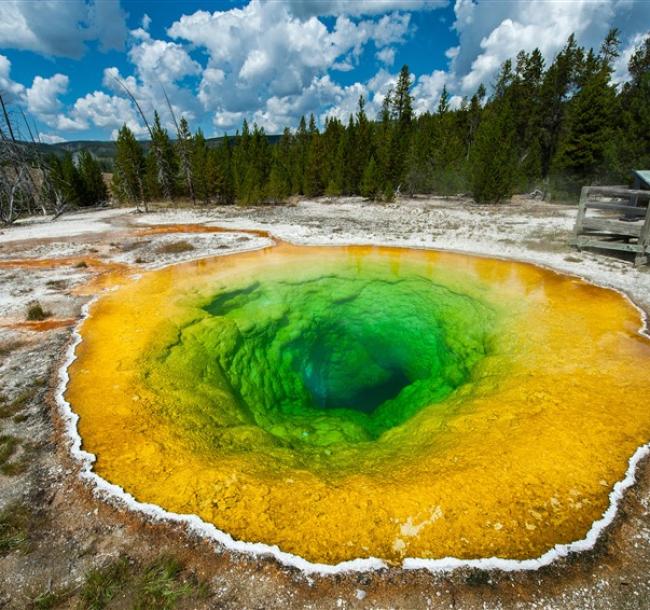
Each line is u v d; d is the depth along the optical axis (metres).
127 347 8.23
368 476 5.18
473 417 6.17
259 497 4.74
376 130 43.19
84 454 5.38
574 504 4.56
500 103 38.88
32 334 8.85
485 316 9.98
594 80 27.48
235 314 10.71
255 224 21.59
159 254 15.12
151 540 4.20
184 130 34.06
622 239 15.52
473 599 3.64
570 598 3.64
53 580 3.82
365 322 11.66
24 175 30.94
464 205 29.22
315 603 3.62
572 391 6.52
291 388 9.93
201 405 6.92
